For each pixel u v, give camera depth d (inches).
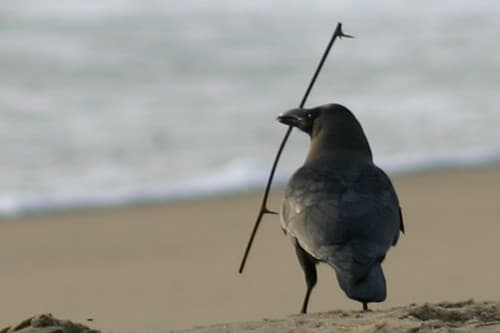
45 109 864.3
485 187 690.8
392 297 473.1
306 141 793.6
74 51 1034.1
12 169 729.0
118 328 440.1
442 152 772.0
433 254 542.3
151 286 510.3
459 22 1138.7
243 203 671.1
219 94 915.4
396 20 1160.8
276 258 554.6
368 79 959.0
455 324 295.7
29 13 1164.5
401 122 841.5
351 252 312.2
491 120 844.0
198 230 613.9
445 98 900.6
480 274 506.9
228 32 1107.3
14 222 636.7
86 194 687.1
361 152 363.6
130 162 751.7
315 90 932.0
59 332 304.8
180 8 1184.2
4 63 993.5
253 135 807.1
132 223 633.0
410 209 638.5
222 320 447.2
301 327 301.0
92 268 546.0
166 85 941.8
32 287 516.7
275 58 1019.9
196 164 748.0
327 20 1159.6
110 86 938.1
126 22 1139.3
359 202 327.0
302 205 332.5
